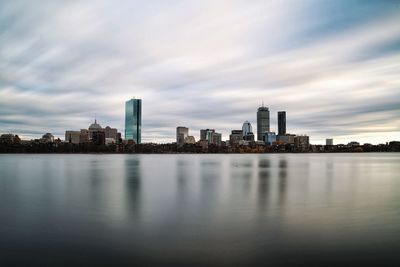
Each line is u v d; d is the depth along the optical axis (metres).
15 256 19.14
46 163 155.75
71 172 91.12
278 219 28.36
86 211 31.88
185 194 44.91
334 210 32.56
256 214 30.48
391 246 20.73
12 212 31.44
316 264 17.88
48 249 20.30
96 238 22.48
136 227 25.56
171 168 114.81
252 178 71.75
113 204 36.28
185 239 22.25
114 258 18.77
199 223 26.88
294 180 67.25
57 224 26.55
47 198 40.84
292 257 18.92
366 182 62.97
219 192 47.22
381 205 35.84
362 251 19.84
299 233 23.80
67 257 18.98
